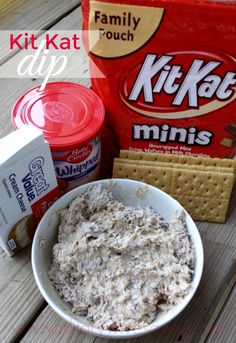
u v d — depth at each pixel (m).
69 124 0.35
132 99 0.36
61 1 0.54
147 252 0.33
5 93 0.45
